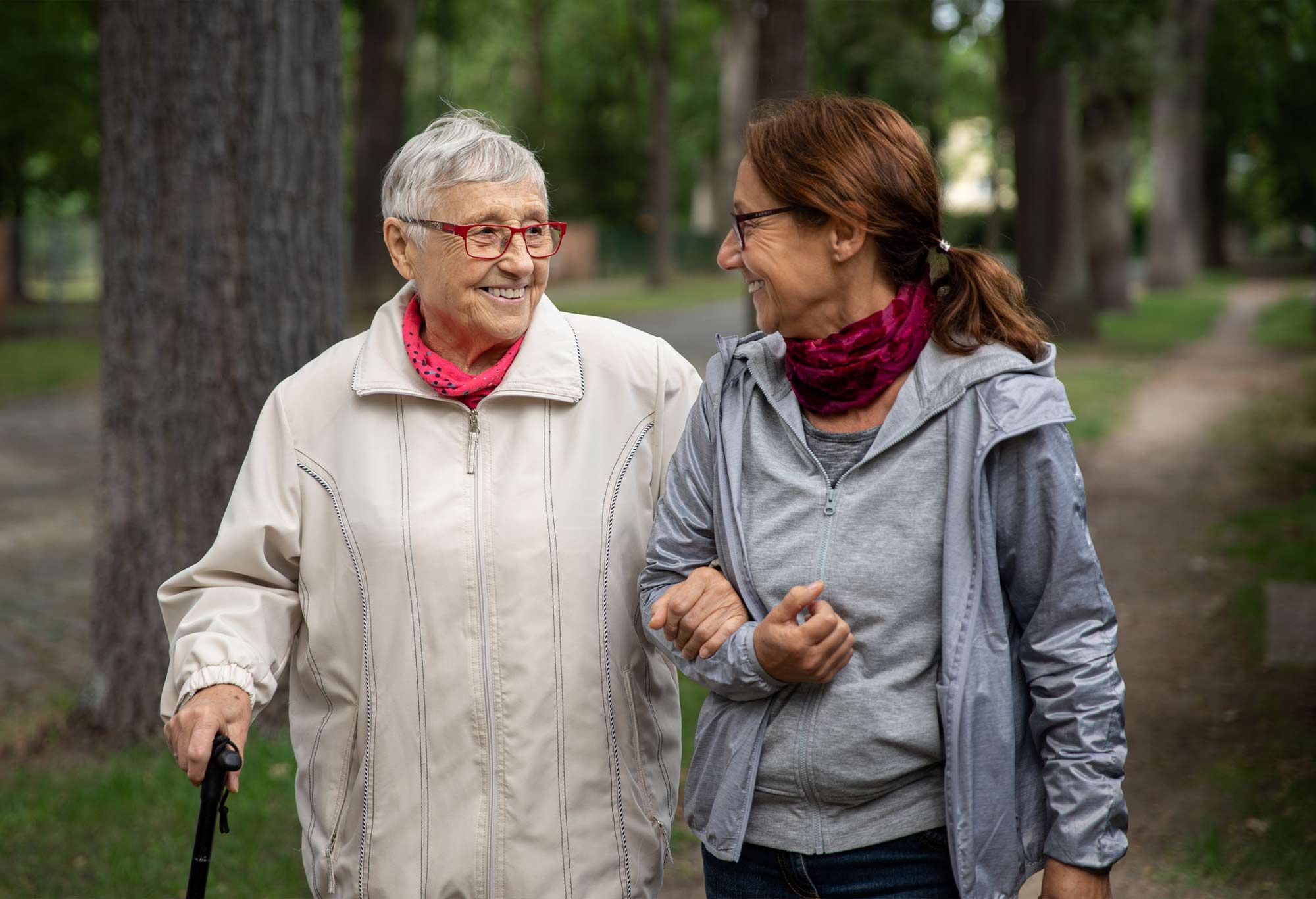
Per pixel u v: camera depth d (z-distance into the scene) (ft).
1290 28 33.19
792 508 5.66
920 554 5.49
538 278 6.82
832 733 5.53
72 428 41.98
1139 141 111.55
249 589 6.78
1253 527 24.99
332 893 6.78
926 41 81.87
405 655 6.55
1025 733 5.63
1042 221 58.75
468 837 6.51
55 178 75.92
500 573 6.55
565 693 6.58
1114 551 24.20
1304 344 62.64
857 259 5.57
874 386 5.55
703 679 5.75
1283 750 14.02
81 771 14.14
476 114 6.91
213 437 14.19
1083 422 38.50
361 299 64.75
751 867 5.82
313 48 14.10
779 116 5.65
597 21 125.39
